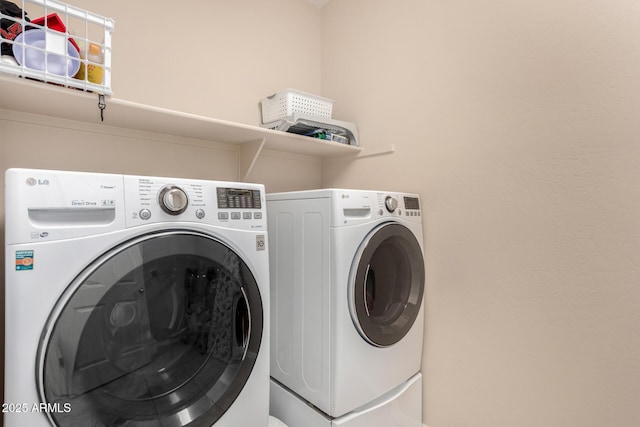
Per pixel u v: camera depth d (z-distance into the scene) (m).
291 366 1.44
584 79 1.27
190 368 1.01
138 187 0.91
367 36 2.09
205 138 1.79
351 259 1.30
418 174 1.78
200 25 1.82
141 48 1.61
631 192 1.17
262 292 1.16
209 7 1.86
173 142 1.71
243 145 1.91
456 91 1.64
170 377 0.97
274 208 1.54
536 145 1.38
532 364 1.38
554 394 1.32
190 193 1.01
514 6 1.45
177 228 0.96
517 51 1.44
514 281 1.43
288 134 1.75
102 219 0.85
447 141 1.67
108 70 1.14
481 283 1.53
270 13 2.14
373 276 1.50
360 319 1.30
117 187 0.87
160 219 0.93
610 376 1.20
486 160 1.53
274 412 1.52
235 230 1.09
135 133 1.59
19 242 0.73
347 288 1.29
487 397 1.50
